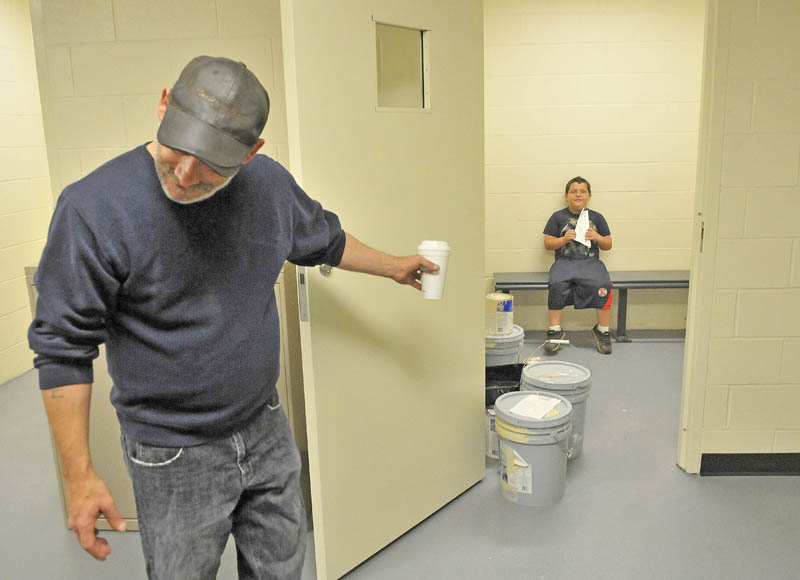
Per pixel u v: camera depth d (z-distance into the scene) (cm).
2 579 226
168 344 128
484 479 280
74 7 229
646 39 436
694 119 445
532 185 460
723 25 245
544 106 448
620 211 460
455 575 220
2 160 414
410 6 215
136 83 233
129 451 137
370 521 226
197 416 134
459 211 246
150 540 138
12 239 426
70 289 118
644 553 228
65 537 250
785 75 248
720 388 272
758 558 224
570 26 438
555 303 439
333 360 205
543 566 223
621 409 345
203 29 231
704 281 264
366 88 204
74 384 123
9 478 296
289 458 153
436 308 241
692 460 278
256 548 154
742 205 259
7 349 421
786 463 278
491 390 297
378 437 225
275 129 240
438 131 233
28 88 439
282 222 142
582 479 276
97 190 118
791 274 262
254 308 136
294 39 181
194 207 124
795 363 269
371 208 211
